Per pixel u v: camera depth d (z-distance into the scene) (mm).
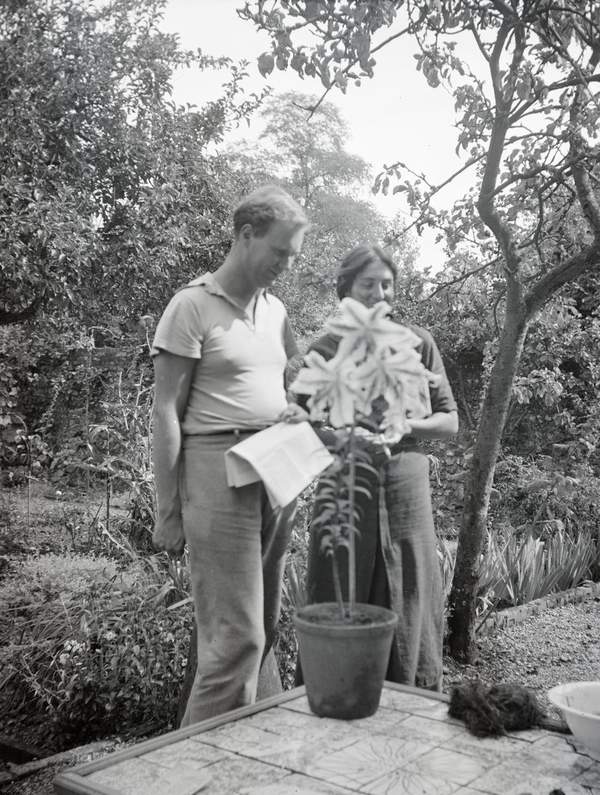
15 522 7242
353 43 2934
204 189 9445
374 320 1637
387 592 2590
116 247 8438
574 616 5406
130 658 3543
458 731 1697
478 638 4840
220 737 1678
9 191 7051
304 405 2549
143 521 4316
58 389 7781
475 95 3791
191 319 2309
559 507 6863
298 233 2301
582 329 7988
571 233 4840
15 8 7824
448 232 4594
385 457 2559
